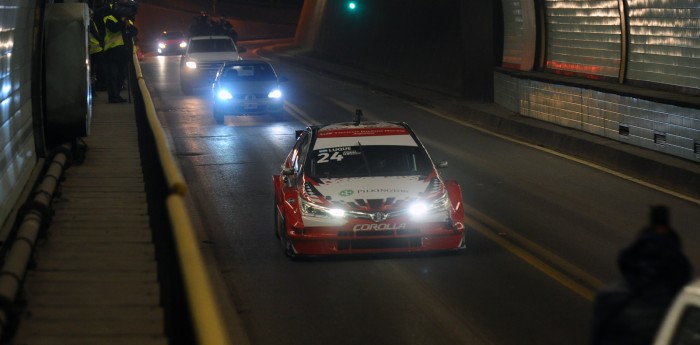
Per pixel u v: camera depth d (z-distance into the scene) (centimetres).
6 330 1034
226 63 3956
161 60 7938
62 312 1214
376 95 5003
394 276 1507
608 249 1673
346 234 1586
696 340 564
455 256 1638
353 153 1728
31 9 1978
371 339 1191
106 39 3703
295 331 1231
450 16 5175
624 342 695
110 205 1902
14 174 1647
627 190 2280
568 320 1256
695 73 2641
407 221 1590
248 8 12788
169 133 3494
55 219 1764
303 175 1689
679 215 1972
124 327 1152
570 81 3209
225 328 1248
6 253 1309
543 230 1839
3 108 1504
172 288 949
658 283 691
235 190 2323
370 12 6981
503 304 1340
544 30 3712
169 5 12350
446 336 1197
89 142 2798
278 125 3700
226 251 1700
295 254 1602
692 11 2609
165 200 1084
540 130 3192
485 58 4156
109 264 1451
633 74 3003
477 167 2656
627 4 2984
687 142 2420
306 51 8956
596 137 2930
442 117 3984
